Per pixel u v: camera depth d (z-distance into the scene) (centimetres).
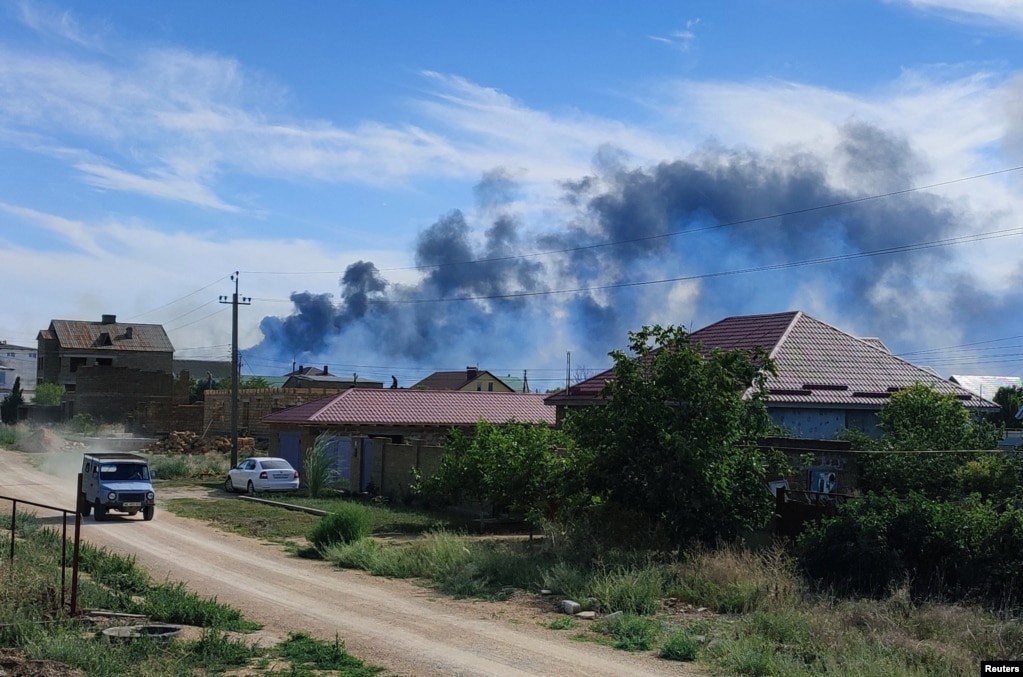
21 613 1175
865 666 1034
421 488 2872
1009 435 3045
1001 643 1135
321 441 3678
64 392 8438
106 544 2192
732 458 1869
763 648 1123
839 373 2912
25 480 4112
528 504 2386
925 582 1440
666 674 1055
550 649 1183
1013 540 1366
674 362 1884
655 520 1898
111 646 1075
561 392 3372
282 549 2231
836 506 1741
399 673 1049
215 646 1095
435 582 1742
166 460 4653
